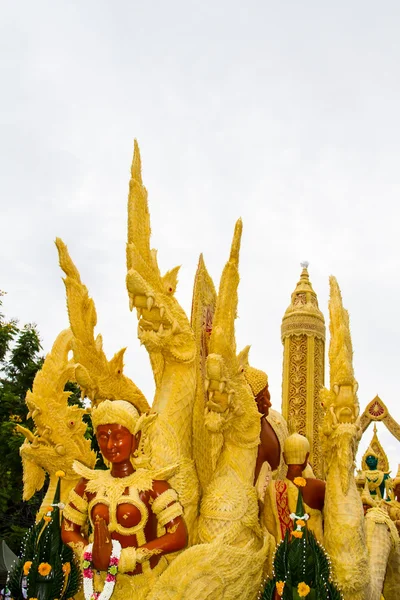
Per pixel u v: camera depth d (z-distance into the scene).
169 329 5.47
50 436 6.25
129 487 4.90
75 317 6.20
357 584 5.00
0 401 17.09
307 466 5.97
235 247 5.38
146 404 6.59
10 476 15.92
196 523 5.22
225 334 5.20
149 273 5.45
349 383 5.52
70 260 6.25
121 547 4.76
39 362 18.77
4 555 11.23
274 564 4.89
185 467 5.32
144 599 4.73
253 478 5.48
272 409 6.56
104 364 6.33
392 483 8.63
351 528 5.11
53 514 5.32
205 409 5.57
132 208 5.52
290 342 10.44
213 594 4.73
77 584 5.29
